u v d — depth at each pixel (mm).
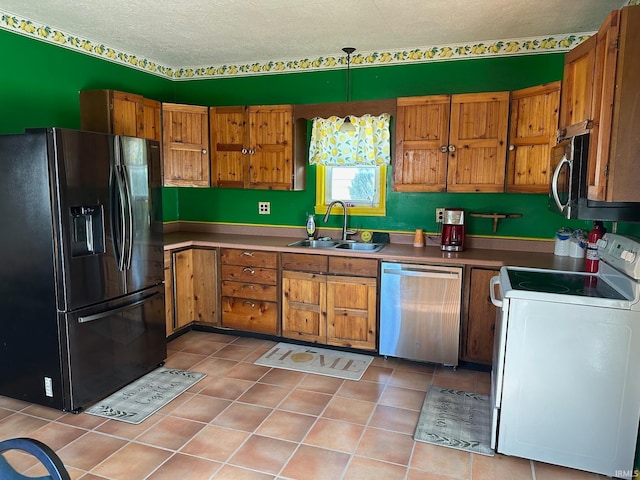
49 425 2551
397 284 3336
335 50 3809
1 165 2568
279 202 4281
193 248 3951
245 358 3523
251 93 4277
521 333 2188
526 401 2219
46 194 2477
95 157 2684
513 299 2186
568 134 2453
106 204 2775
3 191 2588
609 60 1882
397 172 3559
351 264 3463
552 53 3375
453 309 3217
